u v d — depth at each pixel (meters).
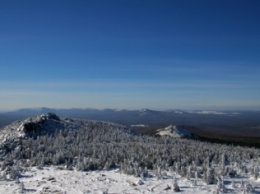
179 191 18.45
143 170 22.42
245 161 26.78
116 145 32.81
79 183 20.50
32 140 33.84
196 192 18.23
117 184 20.19
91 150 29.42
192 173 21.64
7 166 24.98
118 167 24.84
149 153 27.67
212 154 28.19
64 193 18.34
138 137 41.91
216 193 17.58
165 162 24.58
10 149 30.56
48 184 20.34
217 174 21.31
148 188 19.17
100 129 45.31
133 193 18.34
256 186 19.19
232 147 35.66
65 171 23.84
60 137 36.56
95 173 23.12
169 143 38.00
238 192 18.11
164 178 21.27
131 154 26.70
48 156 27.45
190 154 27.58
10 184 20.56
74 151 29.22
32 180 21.42
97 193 18.47
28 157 28.50
